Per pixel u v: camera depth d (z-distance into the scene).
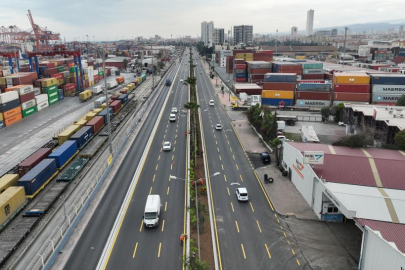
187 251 35.94
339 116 94.94
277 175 57.62
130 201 47.94
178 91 148.62
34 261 34.38
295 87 113.12
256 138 79.19
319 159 46.25
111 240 38.38
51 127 88.50
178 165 61.75
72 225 40.47
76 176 55.94
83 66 175.00
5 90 98.94
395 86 105.62
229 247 37.41
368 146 59.59
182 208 45.94
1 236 38.19
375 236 30.62
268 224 42.28
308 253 36.31
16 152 69.06
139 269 33.41
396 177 44.69
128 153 68.31
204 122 94.88
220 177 56.91
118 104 106.06
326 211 42.78
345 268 33.78
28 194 46.19
